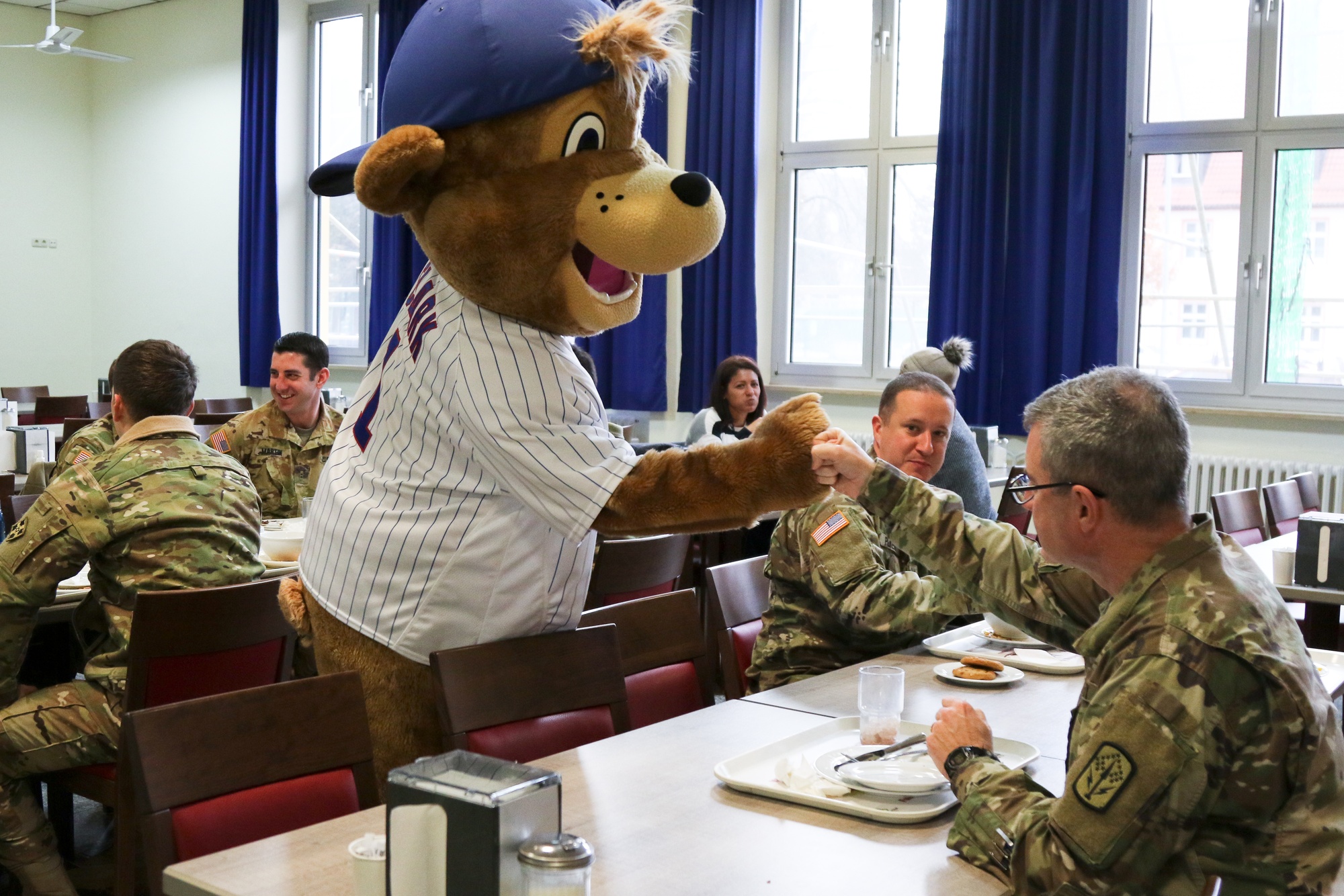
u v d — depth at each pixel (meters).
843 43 6.68
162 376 2.62
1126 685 1.21
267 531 3.44
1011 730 1.84
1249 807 1.18
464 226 1.72
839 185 6.74
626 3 1.90
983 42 5.80
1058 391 1.35
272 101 8.49
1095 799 1.18
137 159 9.68
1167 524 1.27
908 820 1.43
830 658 2.34
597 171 1.74
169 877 1.26
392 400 1.87
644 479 1.66
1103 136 5.61
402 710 1.85
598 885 1.25
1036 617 1.72
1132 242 5.88
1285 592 3.10
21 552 2.36
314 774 1.65
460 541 1.80
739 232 6.51
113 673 2.42
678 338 6.80
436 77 1.74
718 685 3.85
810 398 1.72
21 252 9.70
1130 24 5.76
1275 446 5.50
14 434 5.15
